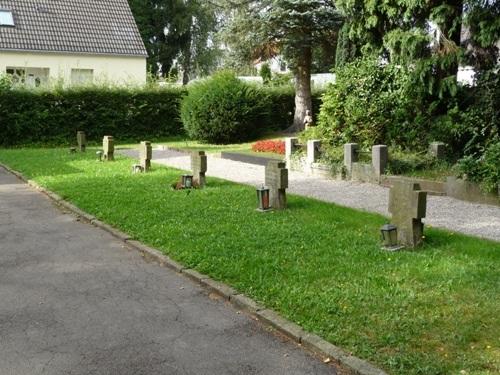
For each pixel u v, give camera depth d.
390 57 14.39
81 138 18.39
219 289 5.49
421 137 12.80
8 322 4.85
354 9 14.58
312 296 5.14
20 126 21.30
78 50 27.97
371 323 4.55
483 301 4.95
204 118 20.62
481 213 8.77
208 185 11.39
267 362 4.10
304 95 23.81
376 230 7.55
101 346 4.38
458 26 13.51
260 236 7.27
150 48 44.34
